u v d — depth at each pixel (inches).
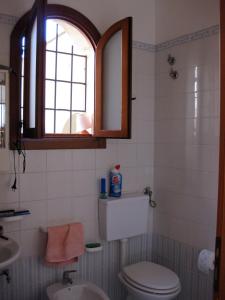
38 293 83.7
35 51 67.7
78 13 87.4
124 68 76.1
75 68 99.5
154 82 103.0
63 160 86.2
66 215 87.1
